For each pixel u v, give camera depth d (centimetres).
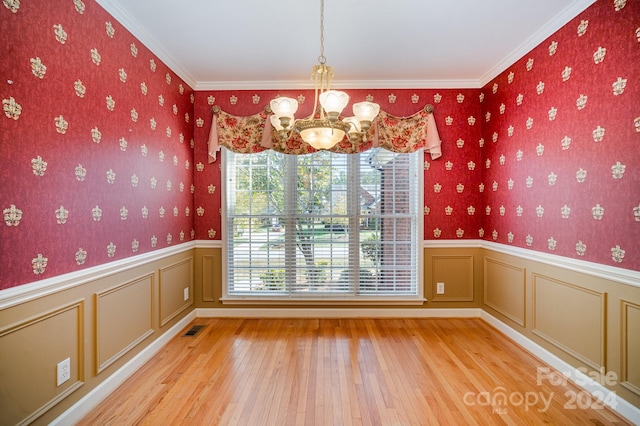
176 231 291
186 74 304
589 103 196
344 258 335
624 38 173
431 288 332
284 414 177
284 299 332
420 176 328
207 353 251
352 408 182
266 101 328
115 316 205
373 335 286
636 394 168
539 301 242
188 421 172
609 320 184
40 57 151
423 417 174
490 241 312
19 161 141
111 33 200
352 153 316
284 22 221
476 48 260
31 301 147
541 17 217
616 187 179
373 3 200
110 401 189
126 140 216
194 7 204
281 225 336
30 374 147
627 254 173
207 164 331
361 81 321
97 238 189
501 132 291
